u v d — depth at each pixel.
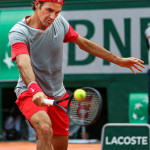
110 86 22.84
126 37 22.66
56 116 11.84
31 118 10.52
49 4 9.86
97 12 22.83
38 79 11.33
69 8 23.03
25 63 9.80
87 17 22.92
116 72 22.81
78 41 11.77
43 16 10.01
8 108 31.81
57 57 11.25
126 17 22.62
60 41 11.10
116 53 22.73
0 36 23.61
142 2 22.48
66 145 12.37
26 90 10.99
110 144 12.33
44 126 10.20
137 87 22.64
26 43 10.51
